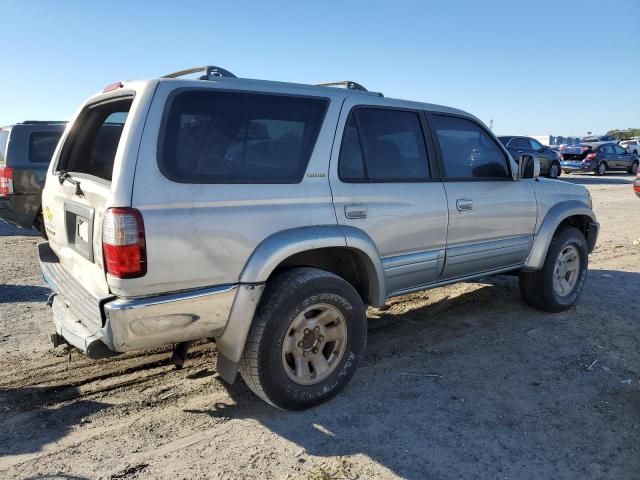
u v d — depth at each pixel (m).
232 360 3.09
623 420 3.28
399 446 2.98
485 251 4.46
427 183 4.01
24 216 8.28
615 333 4.74
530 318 5.13
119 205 2.64
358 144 3.63
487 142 4.59
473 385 3.73
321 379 3.36
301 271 3.27
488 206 4.43
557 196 5.16
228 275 2.97
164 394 3.60
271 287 3.15
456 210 4.16
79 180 3.22
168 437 3.08
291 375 3.23
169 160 2.80
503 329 4.83
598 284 6.35
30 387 3.67
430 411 3.37
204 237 2.85
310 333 3.32
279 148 3.25
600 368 4.02
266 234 3.08
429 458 2.88
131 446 2.98
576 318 5.12
